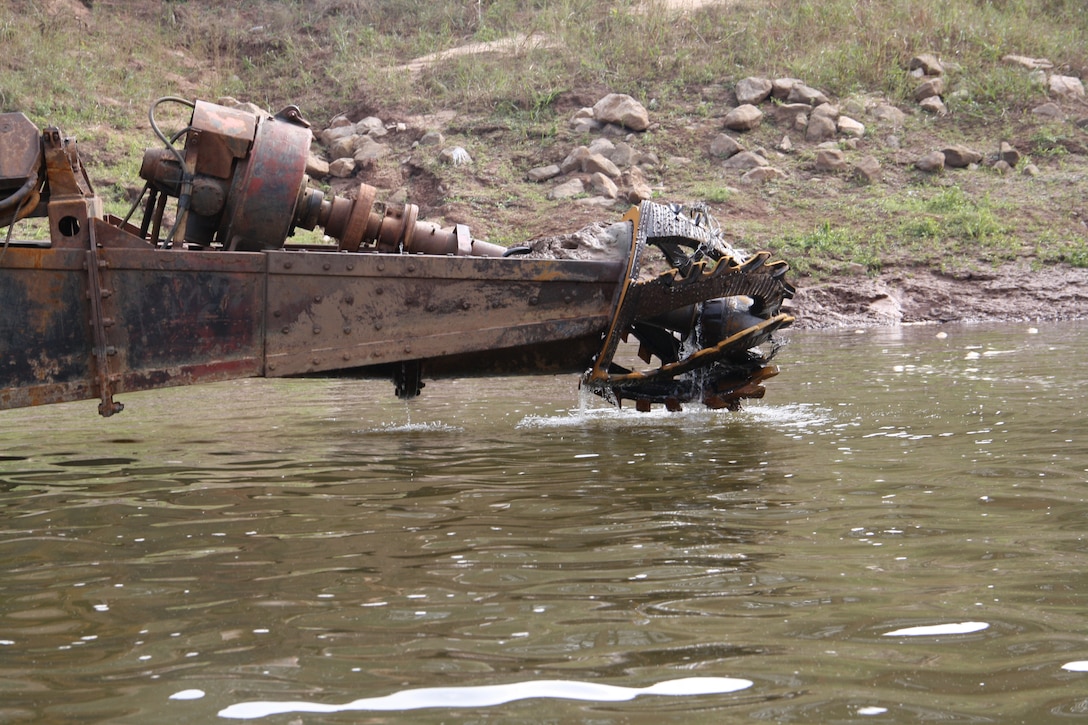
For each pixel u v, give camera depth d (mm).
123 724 3514
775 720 3447
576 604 4625
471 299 9195
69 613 4664
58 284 8367
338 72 33000
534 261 9297
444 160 27969
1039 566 5027
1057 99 30500
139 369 8531
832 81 30906
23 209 8492
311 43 34844
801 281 23203
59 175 8445
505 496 6887
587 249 9594
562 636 4230
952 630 4215
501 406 11789
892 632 4207
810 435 8977
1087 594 4598
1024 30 33344
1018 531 5664
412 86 31984
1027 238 24594
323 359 8906
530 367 9883
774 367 10195
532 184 27391
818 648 4055
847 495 6629
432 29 35719
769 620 4371
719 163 28141
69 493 7363
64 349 8398
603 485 7164
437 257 9094
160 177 9422
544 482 7328
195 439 9812
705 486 7027
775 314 10211
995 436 8555
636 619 4418
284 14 36000
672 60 31750
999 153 28484
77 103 29641
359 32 35250
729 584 4863
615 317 9492
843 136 29000
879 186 27266
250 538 5930
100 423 11062
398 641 4215
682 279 9445
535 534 5855
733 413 10555
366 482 7492
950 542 5492
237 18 36125
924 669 3836
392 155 28766
